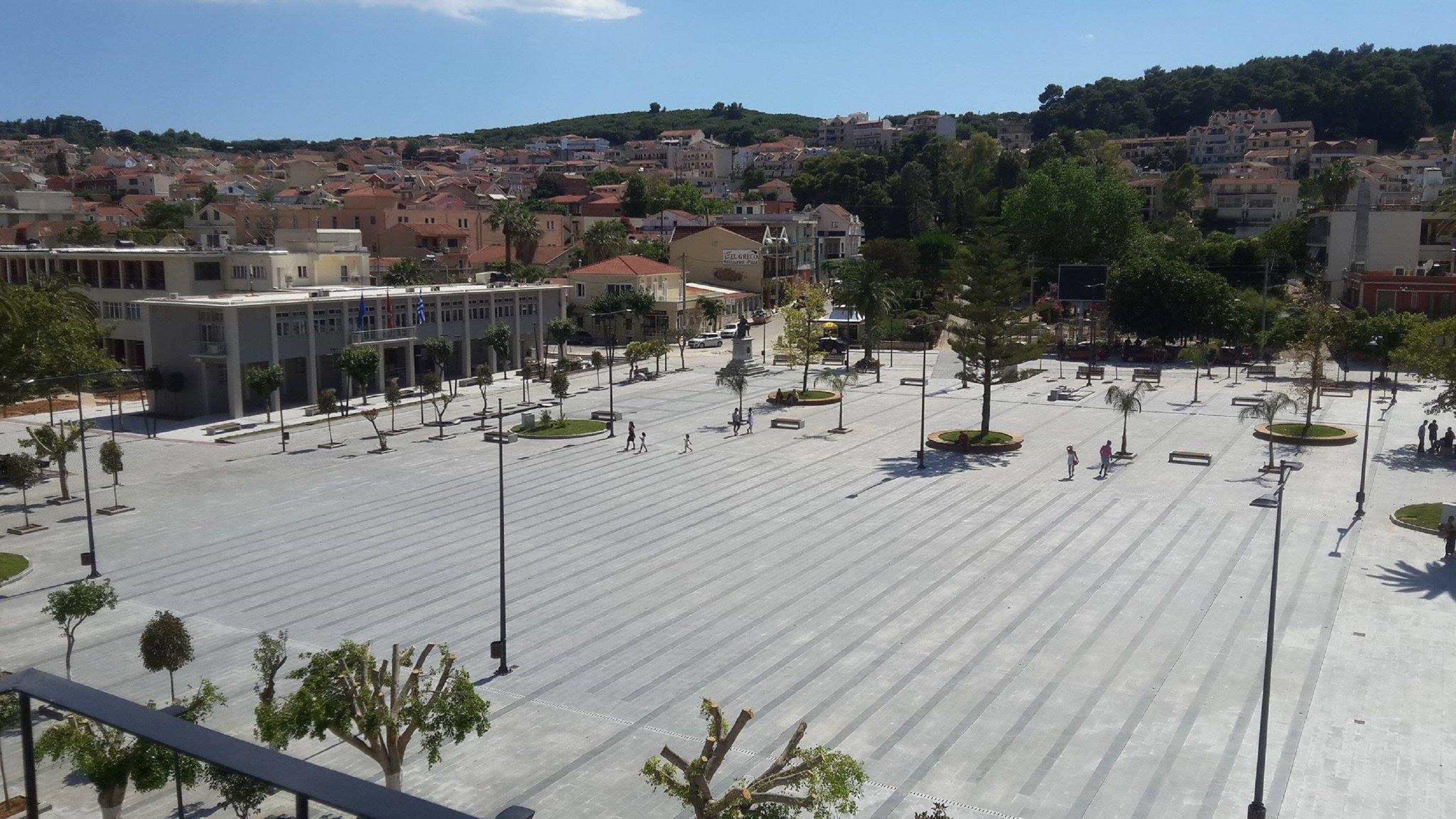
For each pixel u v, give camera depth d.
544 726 24.67
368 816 6.02
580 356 97.44
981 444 55.91
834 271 146.25
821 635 30.09
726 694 26.34
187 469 52.78
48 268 82.25
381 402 71.75
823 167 190.75
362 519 43.00
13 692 7.92
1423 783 21.67
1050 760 22.78
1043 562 36.62
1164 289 89.25
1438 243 104.12
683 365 89.88
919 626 30.72
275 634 30.38
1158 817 20.52
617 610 32.28
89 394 73.75
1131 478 48.97
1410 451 53.88
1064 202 120.31
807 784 17.83
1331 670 27.20
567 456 55.56
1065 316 118.94
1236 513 42.47
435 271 114.69
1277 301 96.25
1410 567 35.28
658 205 183.12
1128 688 26.41
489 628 30.89
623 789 21.83
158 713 7.32
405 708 19.98
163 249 86.06
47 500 46.50
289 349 70.00
